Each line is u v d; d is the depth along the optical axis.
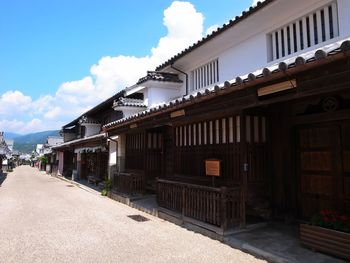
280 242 6.02
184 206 8.12
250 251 5.72
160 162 13.22
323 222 5.45
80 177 26.05
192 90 13.02
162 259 5.60
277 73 4.67
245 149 6.98
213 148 7.96
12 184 23.39
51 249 6.35
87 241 6.91
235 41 10.00
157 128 13.15
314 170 6.88
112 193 14.34
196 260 5.48
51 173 38.97
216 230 6.76
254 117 7.33
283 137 7.34
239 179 7.10
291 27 8.20
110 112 21.41
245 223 6.91
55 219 9.43
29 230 8.02
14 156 77.69
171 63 12.82
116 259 5.68
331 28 7.17
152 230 7.82
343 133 6.32
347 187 6.21
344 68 4.04
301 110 7.00
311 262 4.95
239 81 5.40
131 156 14.53
